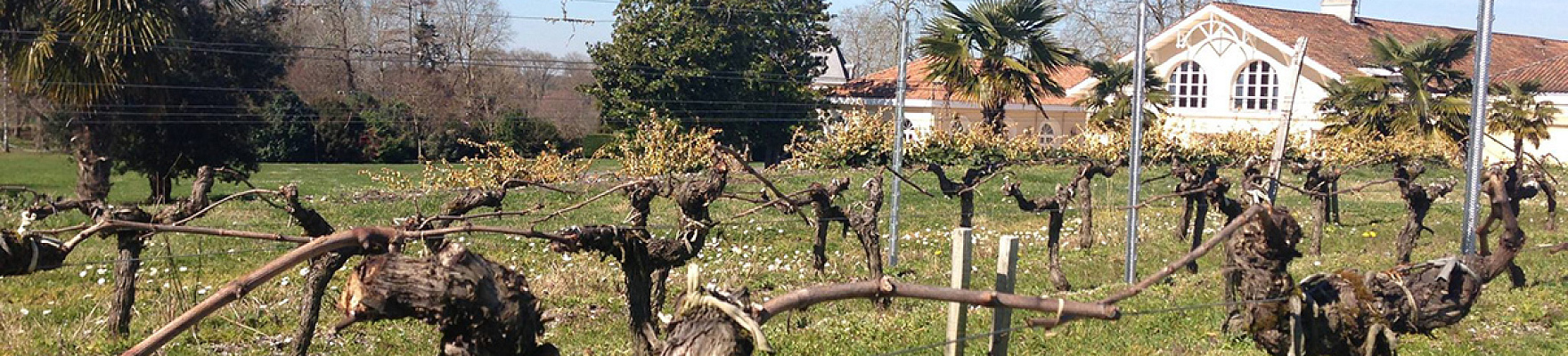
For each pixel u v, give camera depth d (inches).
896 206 619.8
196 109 991.6
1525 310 458.0
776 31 1509.6
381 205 876.0
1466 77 1318.9
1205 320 426.6
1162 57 1708.9
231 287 157.8
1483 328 427.8
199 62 997.2
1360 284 300.4
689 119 1453.0
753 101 1499.8
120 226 281.4
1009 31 1300.4
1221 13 1638.8
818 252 547.5
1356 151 1270.9
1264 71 1640.0
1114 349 387.5
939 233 741.3
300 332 372.2
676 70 1423.5
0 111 1251.2
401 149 2016.5
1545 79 1600.6
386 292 196.5
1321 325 294.8
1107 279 578.2
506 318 203.3
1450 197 1032.8
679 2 1467.8
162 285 509.0
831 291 208.1
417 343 401.1
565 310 467.5
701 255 613.9
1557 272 548.4
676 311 209.3
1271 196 633.6
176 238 658.2
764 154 1713.8
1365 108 1310.3
